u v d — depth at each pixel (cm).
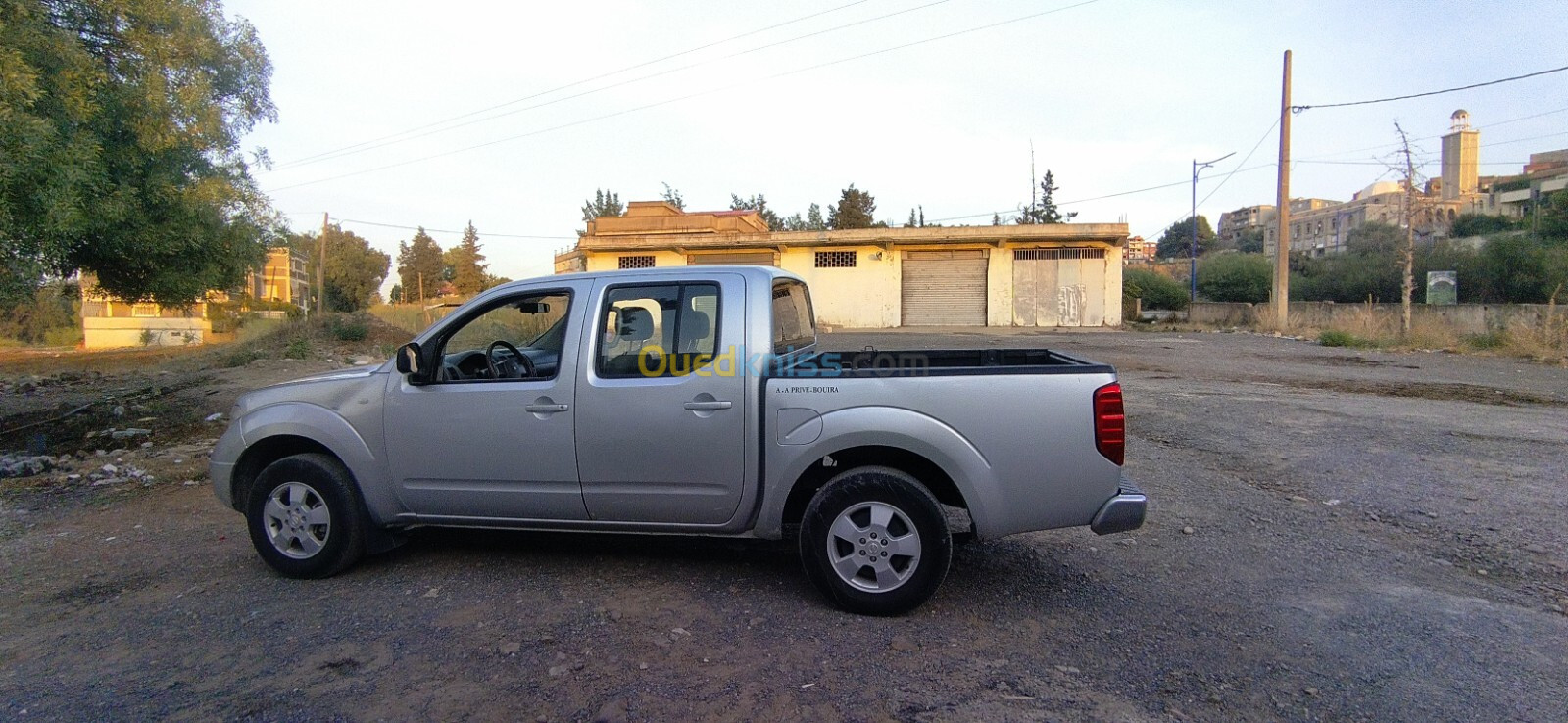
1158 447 759
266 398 464
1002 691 310
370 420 442
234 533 542
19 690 323
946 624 374
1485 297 2855
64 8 825
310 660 344
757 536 409
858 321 2925
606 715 294
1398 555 460
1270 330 2384
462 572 452
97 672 337
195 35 925
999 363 509
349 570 458
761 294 409
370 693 314
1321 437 784
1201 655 339
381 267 7250
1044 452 374
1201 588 416
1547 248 2825
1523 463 665
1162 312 3331
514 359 475
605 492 414
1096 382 377
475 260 8162
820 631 367
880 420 380
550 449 415
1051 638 358
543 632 369
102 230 895
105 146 866
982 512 378
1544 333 1650
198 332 3234
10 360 2344
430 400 433
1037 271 2811
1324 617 377
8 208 693
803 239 2903
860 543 383
